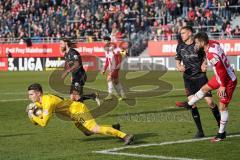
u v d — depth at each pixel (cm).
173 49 4594
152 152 1136
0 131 1462
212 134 1370
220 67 1216
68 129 1477
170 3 5078
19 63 5188
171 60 4606
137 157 1086
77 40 5041
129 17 5147
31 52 5128
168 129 1462
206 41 1231
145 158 1077
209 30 4716
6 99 2375
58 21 5356
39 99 1180
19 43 5209
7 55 5228
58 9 5478
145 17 5059
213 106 1318
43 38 5197
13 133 1425
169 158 1073
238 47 4400
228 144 1219
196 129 1453
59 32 5238
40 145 1244
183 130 1440
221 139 1263
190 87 1373
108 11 5219
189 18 4812
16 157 1107
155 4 5153
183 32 1359
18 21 5512
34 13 5566
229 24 4562
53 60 5022
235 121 1602
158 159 1066
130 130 1452
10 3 5781
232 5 4938
